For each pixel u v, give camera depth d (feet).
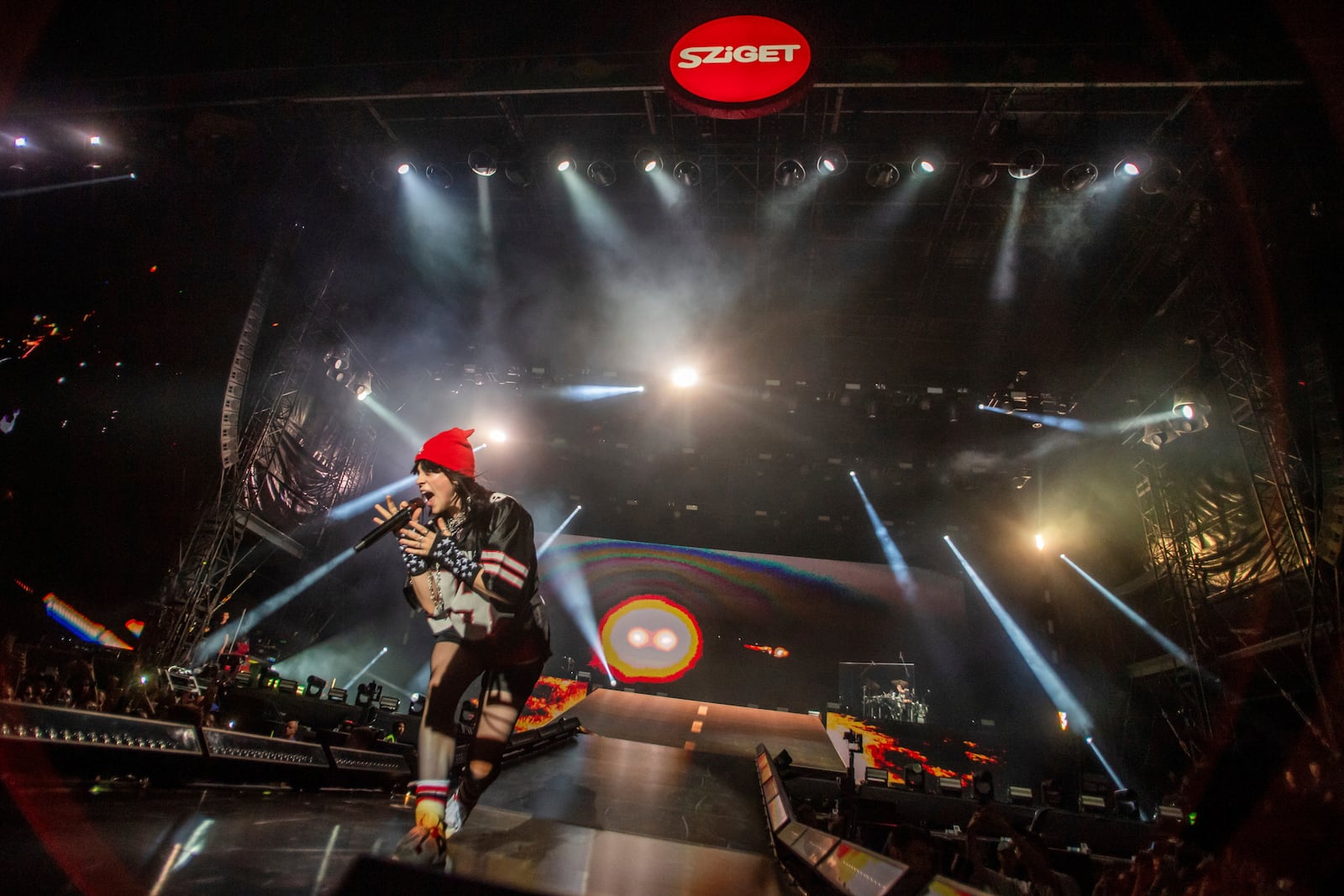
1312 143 33.01
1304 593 32.81
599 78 35.81
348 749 17.95
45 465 34.42
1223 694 38.17
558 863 10.77
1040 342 56.65
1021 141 38.04
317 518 52.24
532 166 42.34
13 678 22.47
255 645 48.83
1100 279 47.88
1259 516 36.27
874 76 33.83
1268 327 35.01
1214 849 33.09
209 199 41.27
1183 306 41.22
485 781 9.34
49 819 8.25
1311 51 31.12
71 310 37.22
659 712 46.21
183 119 39.24
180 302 39.47
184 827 8.96
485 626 8.86
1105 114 37.63
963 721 58.49
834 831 22.40
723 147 42.45
